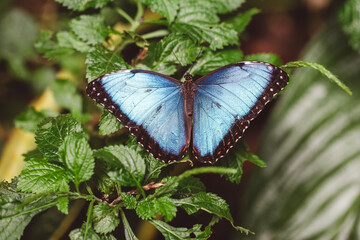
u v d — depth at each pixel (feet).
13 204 1.82
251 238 2.33
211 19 1.99
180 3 2.00
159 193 1.84
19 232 1.81
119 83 1.94
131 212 2.00
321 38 2.53
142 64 1.97
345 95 2.41
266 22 3.86
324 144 2.36
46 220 2.16
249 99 1.99
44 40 2.06
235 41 1.98
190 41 1.97
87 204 2.05
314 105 2.43
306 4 3.64
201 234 1.85
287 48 3.79
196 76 2.09
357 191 2.28
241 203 2.42
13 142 2.39
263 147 2.44
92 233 1.82
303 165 2.35
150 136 1.95
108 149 1.85
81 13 2.02
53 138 1.87
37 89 2.98
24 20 3.03
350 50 2.46
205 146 1.99
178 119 1.99
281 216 2.32
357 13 2.30
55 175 1.84
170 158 1.94
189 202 1.86
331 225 2.26
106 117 1.93
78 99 2.20
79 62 2.30
